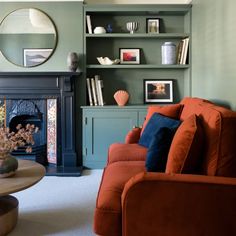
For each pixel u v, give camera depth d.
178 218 1.75
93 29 4.69
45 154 4.57
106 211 1.86
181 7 4.44
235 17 2.84
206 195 1.73
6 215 2.46
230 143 1.90
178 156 1.95
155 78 4.79
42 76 4.38
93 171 4.32
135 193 1.76
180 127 2.12
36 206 3.06
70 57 4.32
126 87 4.77
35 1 4.44
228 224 1.73
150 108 3.59
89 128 4.41
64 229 2.58
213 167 1.91
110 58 4.74
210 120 1.99
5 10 4.46
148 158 2.27
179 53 4.54
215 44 3.40
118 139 4.41
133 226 1.78
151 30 4.70
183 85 4.79
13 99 4.45
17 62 4.51
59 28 4.47
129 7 4.42
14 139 2.53
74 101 4.46
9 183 2.31
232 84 2.93
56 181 3.86
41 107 4.51
